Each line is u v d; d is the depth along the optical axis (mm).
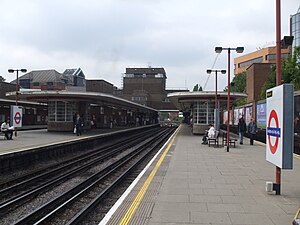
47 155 19719
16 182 14031
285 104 7449
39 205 10047
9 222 8297
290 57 40906
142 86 113562
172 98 37469
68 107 36656
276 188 8016
